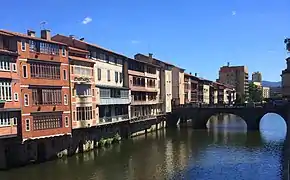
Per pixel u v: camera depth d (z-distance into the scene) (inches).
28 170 1895.9
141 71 3538.4
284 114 3612.2
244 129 3991.1
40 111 2007.9
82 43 2493.8
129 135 3238.2
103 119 2625.5
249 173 1860.2
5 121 1827.0
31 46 1977.1
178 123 4468.5
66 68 2215.8
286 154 2225.6
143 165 2062.0
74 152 2345.0
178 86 4709.6
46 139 2079.2
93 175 1824.6
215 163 2114.9
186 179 1749.5
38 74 2012.8
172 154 2413.9
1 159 1898.4
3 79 1800.0
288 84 2741.1
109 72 2832.2
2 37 1857.8
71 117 2242.9
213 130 3907.5
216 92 7308.1
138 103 3415.4
